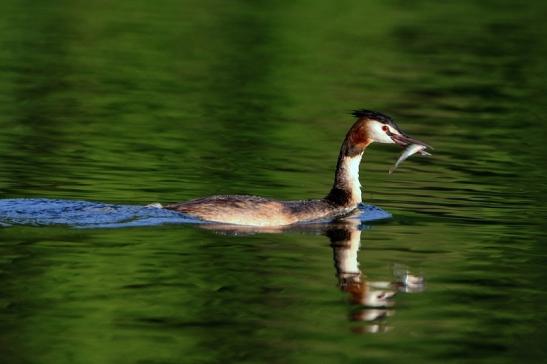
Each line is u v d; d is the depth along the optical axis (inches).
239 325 489.1
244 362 447.5
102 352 453.1
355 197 713.0
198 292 530.6
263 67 1305.4
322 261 589.9
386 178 822.5
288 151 904.3
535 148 948.0
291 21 1611.7
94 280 540.4
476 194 770.2
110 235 617.6
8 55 1299.2
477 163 882.8
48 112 1024.2
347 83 1234.0
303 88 1198.3
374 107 1112.8
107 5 1678.2
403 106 1125.1
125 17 1590.8
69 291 523.5
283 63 1333.7
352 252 610.9
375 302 525.0
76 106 1058.7
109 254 582.6
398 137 710.5
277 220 663.1
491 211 719.7
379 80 1256.2
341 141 952.3
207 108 1079.0
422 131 1010.7
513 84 1267.2
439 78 1278.3
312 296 531.8
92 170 797.9
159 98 1117.1
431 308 519.8
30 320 486.6
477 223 685.3
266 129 992.2
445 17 1695.4
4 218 639.1
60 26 1497.3
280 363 447.2
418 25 1620.3
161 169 814.5
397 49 1445.6
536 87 1253.7
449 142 967.6
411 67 1334.9
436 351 466.0
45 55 1314.0
